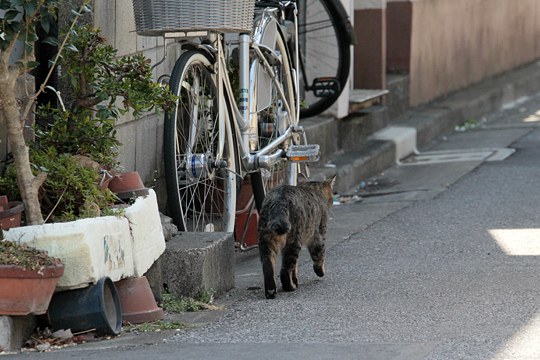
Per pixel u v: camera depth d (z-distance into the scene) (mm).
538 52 29750
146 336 8195
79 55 9320
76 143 9266
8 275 7473
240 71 11398
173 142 10188
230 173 11188
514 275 10195
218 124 11047
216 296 9727
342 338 8086
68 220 8367
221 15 9938
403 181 17047
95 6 10305
